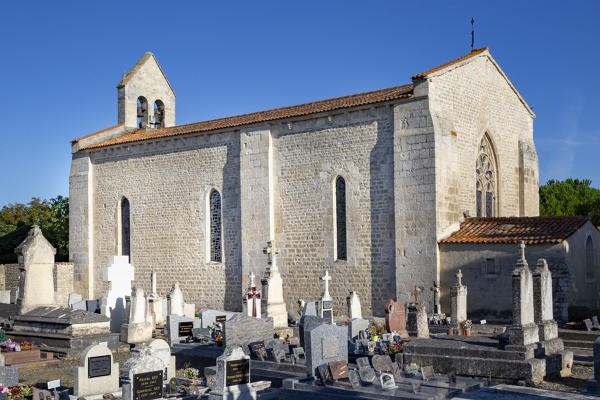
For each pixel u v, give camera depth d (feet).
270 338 74.69
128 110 154.10
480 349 60.29
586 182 192.85
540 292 63.57
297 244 113.91
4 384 60.59
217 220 125.18
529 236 92.84
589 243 96.32
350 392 51.06
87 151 143.95
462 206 107.24
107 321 85.92
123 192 138.82
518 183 123.13
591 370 63.77
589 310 87.25
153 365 54.19
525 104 126.11
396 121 103.24
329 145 110.83
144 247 135.03
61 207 202.08
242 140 120.26
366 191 106.52
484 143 115.24
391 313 77.46
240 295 120.26
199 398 55.01
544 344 61.31
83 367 56.95
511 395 48.96
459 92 108.06
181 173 130.00
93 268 142.92
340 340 57.72
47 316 85.81
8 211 243.40
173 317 85.46
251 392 54.60
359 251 106.83
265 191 116.78
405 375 56.18
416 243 100.17
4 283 153.38
